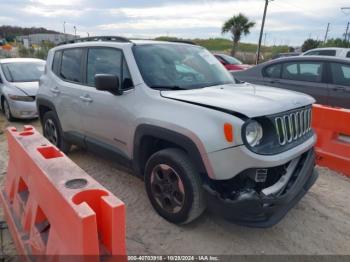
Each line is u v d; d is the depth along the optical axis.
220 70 4.13
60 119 4.80
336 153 4.64
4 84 8.05
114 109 3.61
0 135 6.56
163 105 3.08
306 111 3.26
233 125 2.52
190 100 2.92
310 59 6.64
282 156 2.68
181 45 4.16
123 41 3.95
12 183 3.01
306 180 3.12
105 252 1.85
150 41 3.97
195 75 3.70
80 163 4.88
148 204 3.61
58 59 4.94
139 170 3.51
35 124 7.60
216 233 3.11
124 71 3.62
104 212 1.86
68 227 1.81
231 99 2.88
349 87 6.09
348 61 6.18
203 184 2.80
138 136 3.30
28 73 8.52
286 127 2.86
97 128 3.99
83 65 4.30
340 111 4.53
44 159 2.39
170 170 3.04
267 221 2.67
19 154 2.81
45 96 5.04
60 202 1.90
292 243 3.01
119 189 4.00
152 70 3.49
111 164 4.84
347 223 3.36
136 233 3.09
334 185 4.23
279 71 7.05
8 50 33.41
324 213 3.54
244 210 2.63
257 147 2.60
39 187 2.29
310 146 3.19
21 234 2.54
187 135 2.77
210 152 2.63
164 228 3.17
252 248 2.92
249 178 2.66
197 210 2.93
